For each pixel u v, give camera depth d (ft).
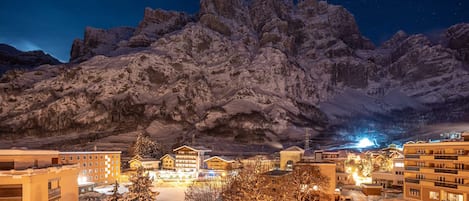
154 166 435.94
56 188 135.54
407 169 243.19
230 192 200.13
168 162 445.78
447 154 217.77
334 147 578.66
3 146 594.65
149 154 510.99
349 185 313.94
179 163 433.48
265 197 177.27
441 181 218.18
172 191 307.37
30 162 136.36
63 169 141.38
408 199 240.32
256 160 376.48
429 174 226.99
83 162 335.06
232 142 633.61
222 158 410.72
